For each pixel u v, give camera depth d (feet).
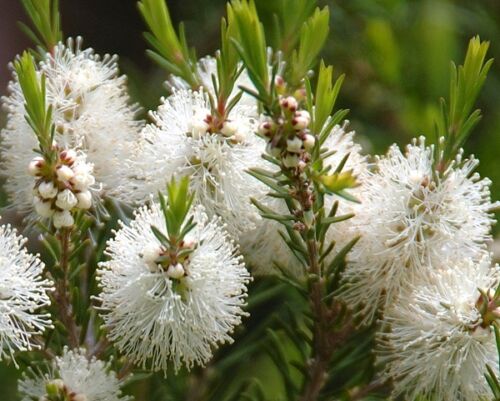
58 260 1.31
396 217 1.33
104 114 1.36
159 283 1.29
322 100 1.29
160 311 1.29
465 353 1.31
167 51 1.40
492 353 1.31
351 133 1.37
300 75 1.37
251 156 1.34
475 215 1.34
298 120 1.26
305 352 1.39
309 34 1.37
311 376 1.38
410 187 1.33
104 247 1.37
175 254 1.28
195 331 1.30
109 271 1.30
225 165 1.33
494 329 1.27
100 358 1.33
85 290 1.36
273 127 1.27
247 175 1.33
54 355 1.33
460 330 1.31
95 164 1.36
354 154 1.37
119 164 1.36
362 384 1.37
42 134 1.29
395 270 1.33
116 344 1.31
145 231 1.30
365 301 1.34
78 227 1.31
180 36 1.40
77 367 1.30
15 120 1.37
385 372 1.34
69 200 1.29
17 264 1.30
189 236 1.29
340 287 1.33
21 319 1.29
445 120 1.32
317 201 1.30
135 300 1.29
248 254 1.37
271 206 1.34
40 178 1.29
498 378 1.31
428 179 1.33
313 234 1.30
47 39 1.40
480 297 1.30
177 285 1.29
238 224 1.34
